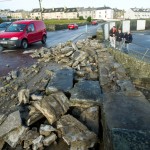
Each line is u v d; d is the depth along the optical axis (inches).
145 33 1699.1
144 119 112.1
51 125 150.6
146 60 417.1
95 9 4601.4
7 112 177.3
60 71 259.9
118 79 251.0
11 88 242.5
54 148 134.0
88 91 187.3
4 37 507.8
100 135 144.2
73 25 1443.2
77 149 127.2
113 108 126.3
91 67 306.5
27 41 545.0
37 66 333.4
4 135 141.7
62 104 165.5
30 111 166.1
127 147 92.6
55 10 4628.4
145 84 279.3
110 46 484.4
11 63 368.2
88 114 160.6
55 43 641.0
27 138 139.2
